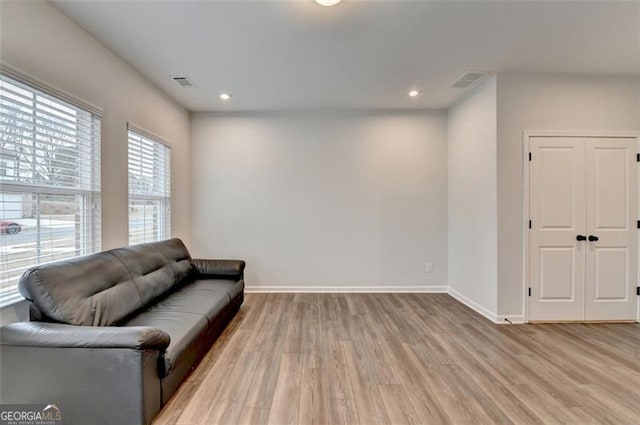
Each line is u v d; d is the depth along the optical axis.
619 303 3.45
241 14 2.35
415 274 4.65
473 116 3.87
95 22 2.43
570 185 3.42
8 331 1.73
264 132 4.65
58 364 1.69
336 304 4.07
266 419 1.85
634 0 2.19
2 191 1.92
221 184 4.67
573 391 2.14
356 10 2.31
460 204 4.24
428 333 3.12
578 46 2.84
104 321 2.09
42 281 1.88
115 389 1.69
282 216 4.66
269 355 2.64
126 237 3.08
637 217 3.44
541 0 2.20
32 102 2.11
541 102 3.40
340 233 4.67
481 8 2.29
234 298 3.42
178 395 2.07
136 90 3.28
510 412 1.92
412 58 3.06
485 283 3.64
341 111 4.63
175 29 2.54
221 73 3.37
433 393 2.11
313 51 2.92
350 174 4.65
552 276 3.43
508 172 3.40
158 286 2.84
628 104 3.46
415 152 4.64
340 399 2.04
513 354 2.69
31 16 2.06
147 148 3.58
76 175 2.49
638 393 2.12
